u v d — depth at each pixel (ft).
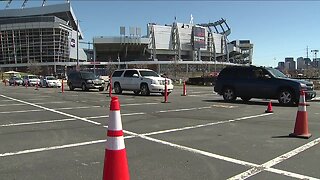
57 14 543.80
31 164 21.20
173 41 600.39
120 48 585.63
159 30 590.96
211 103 61.21
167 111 48.39
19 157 22.89
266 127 34.45
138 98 73.61
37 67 447.42
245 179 18.33
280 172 19.49
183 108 52.39
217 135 30.25
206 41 627.46
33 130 33.04
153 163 21.34
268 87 60.08
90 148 25.44
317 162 21.49
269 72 61.67
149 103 60.95
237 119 40.29
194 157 22.76
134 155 23.30
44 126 35.40
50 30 461.37
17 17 513.86
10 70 465.06
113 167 13.62
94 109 51.06
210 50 643.04
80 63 469.57
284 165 20.85
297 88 57.06
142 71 88.02
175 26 599.98
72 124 36.68
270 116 43.01
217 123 37.17
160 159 22.29
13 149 25.12
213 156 22.98
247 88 62.90
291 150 24.57
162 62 510.99
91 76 114.21
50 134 30.96
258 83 61.46
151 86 82.38
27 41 466.70
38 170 19.95
